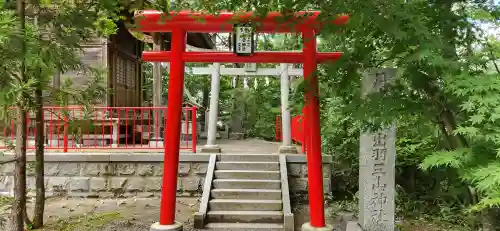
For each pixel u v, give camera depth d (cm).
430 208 699
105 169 796
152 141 995
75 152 814
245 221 634
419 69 399
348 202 759
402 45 388
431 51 345
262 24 512
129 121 1114
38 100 451
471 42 391
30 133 941
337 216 670
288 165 794
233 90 1734
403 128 675
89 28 442
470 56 368
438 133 505
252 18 479
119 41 1099
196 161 799
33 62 354
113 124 955
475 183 384
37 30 384
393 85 448
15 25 350
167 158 548
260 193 692
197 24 541
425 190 770
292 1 392
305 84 484
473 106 337
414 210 686
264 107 1711
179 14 528
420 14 361
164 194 546
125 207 715
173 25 542
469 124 371
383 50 451
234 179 735
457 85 337
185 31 567
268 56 558
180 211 693
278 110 1559
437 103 407
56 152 811
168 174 546
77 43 407
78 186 789
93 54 986
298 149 962
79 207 712
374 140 530
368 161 532
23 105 393
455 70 351
